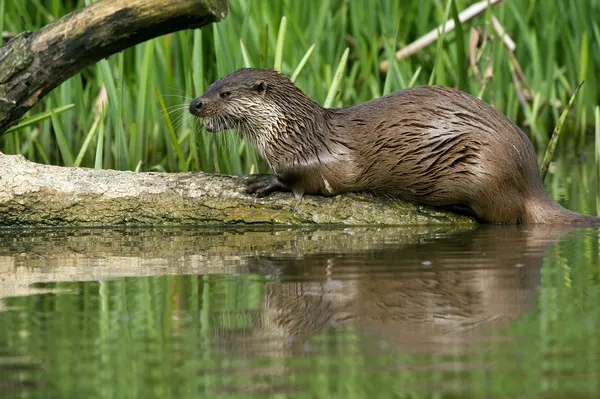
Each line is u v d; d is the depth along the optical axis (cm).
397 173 1133
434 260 890
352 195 1158
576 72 1875
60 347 625
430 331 647
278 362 586
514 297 737
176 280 830
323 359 591
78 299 761
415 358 589
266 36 1341
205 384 552
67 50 1045
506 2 1814
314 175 1144
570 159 1723
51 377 569
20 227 1154
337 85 1362
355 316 689
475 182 1115
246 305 728
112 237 1095
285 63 1617
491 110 1133
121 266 908
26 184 1145
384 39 1642
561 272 826
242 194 1157
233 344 625
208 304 734
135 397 536
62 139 1375
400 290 765
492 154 1110
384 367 573
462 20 1596
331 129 1148
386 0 1778
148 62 1384
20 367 586
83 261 940
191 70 1372
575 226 1115
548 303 715
